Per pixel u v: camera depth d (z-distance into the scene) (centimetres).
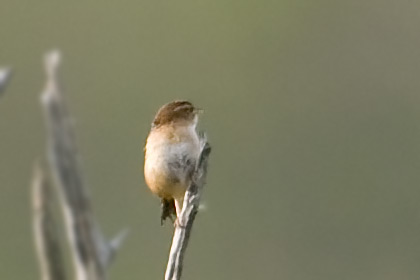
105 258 561
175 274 588
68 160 560
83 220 560
